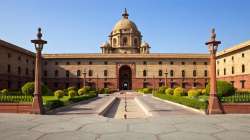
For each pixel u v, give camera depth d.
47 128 11.27
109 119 13.94
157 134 9.98
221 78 61.78
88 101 31.75
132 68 67.75
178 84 67.19
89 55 67.75
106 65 67.75
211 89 16.62
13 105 17.12
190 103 20.75
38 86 16.91
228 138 9.26
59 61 67.88
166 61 67.81
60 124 12.31
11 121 13.27
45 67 67.75
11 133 10.23
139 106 28.30
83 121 13.26
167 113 17.55
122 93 59.97
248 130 10.70
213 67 16.64
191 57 67.50
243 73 49.69
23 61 57.56
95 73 67.44
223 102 17.09
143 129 10.99
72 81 67.31
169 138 9.30
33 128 11.29
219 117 14.60
